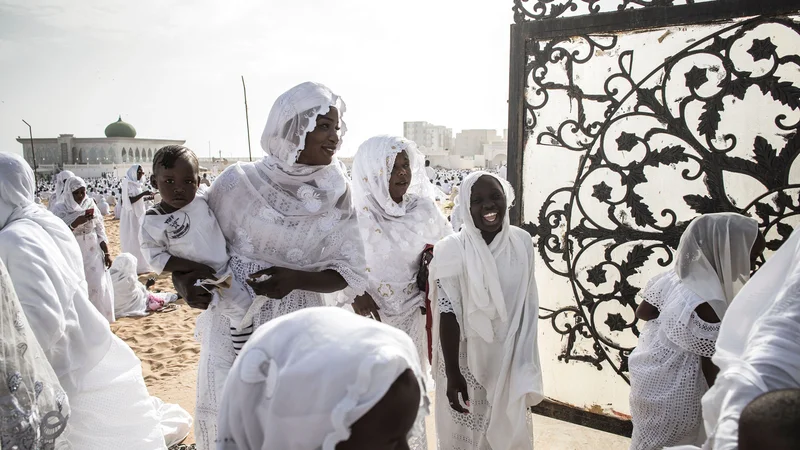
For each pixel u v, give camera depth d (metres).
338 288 2.66
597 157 3.38
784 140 2.87
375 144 3.35
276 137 2.52
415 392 1.11
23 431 1.91
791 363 1.31
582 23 3.32
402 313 3.31
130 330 6.86
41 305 2.34
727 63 2.97
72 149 72.69
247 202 2.56
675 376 2.51
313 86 2.52
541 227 3.63
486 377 2.86
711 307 2.37
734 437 1.26
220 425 1.24
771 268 1.59
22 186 2.64
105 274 6.98
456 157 80.38
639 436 2.64
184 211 2.48
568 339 3.66
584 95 3.38
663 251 3.23
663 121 3.16
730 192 3.03
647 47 3.17
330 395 1.05
